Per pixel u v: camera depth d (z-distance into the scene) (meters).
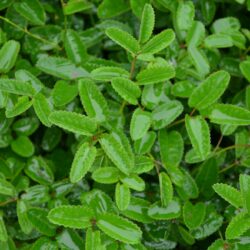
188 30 0.68
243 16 0.76
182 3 0.69
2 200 0.64
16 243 0.66
